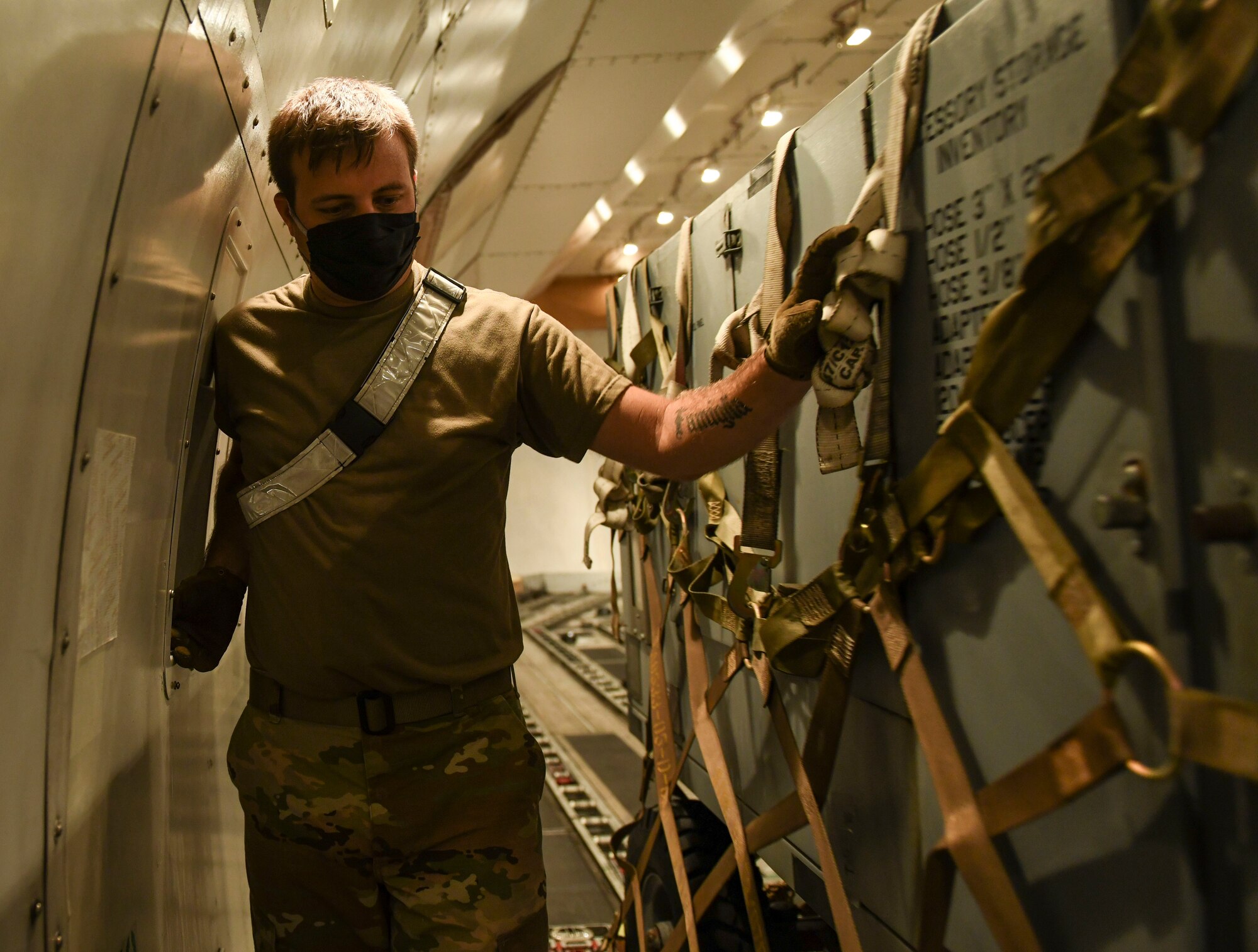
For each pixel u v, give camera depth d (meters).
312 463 1.45
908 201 1.19
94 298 0.96
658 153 7.75
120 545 1.12
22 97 0.77
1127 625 0.86
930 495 1.08
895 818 1.28
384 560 1.44
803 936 2.03
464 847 1.48
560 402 1.48
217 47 1.33
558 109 5.68
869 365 1.16
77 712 0.99
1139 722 0.86
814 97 8.07
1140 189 0.82
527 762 1.55
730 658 1.72
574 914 3.51
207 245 1.43
